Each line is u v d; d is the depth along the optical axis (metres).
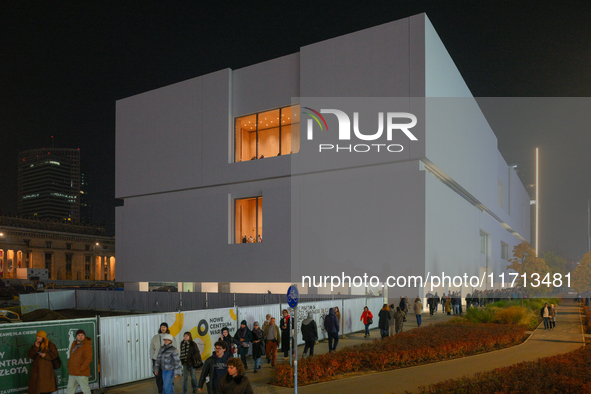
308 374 12.42
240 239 42.03
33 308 33.81
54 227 96.50
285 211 38.41
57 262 95.12
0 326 9.71
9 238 86.62
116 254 49.06
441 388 10.03
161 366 9.90
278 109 41.22
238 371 6.88
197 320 14.11
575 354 13.39
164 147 46.84
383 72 34.91
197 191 44.66
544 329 24.58
